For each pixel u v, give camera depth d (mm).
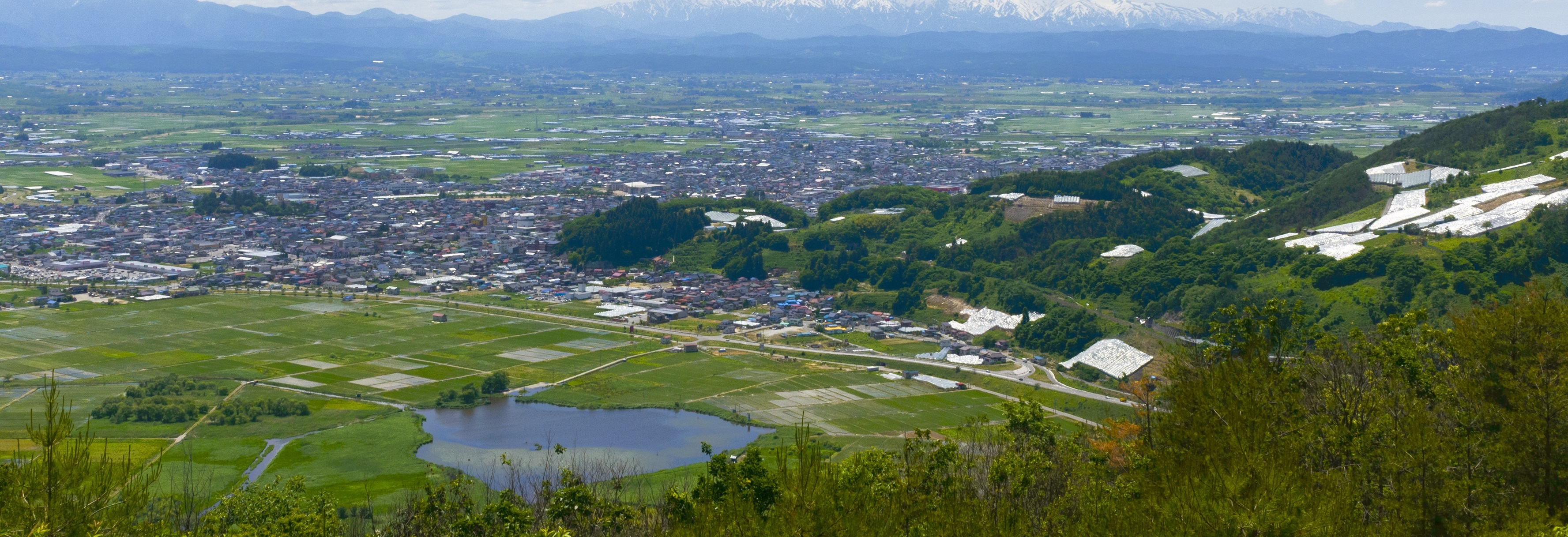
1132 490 75438
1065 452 98375
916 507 73125
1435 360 94812
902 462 86438
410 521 111750
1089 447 102250
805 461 69812
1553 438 77375
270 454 188250
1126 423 112375
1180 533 64500
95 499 59781
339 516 146250
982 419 110125
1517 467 77625
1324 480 67688
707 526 70562
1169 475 70375
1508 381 81750
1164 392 91812
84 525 59062
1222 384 81438
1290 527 62375
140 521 68500
